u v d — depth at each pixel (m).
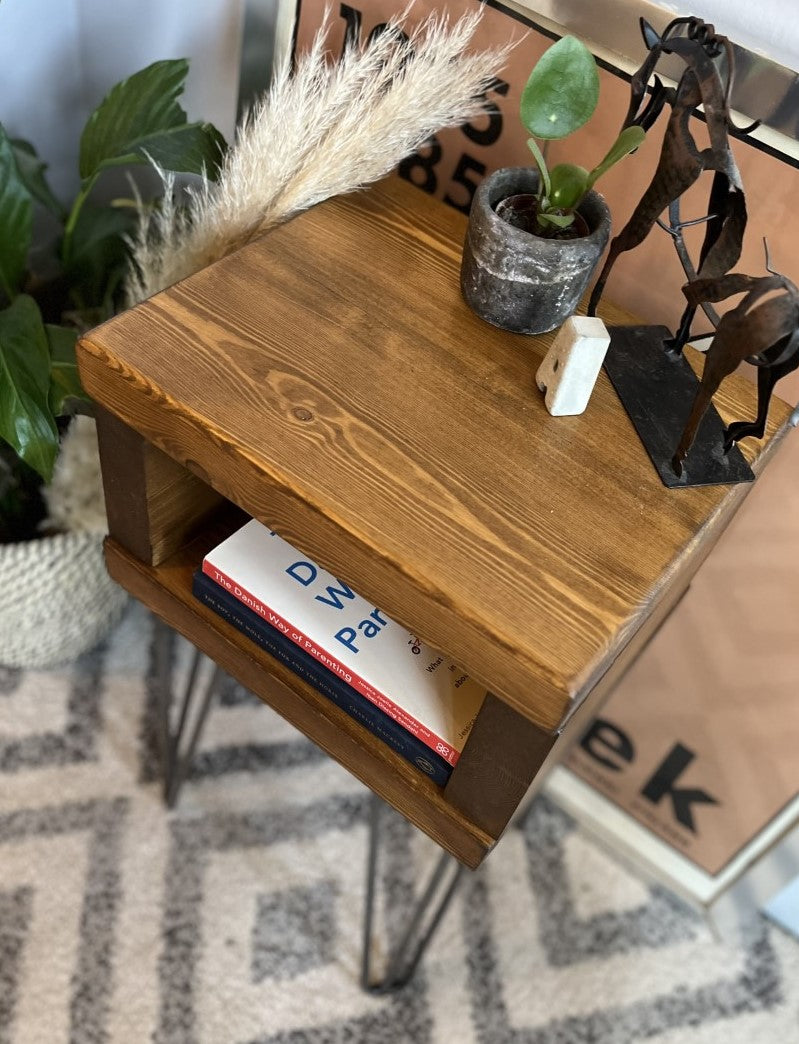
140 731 1.20
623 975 1.10
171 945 1.05
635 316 0.78
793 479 0.83
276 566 0.75
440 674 0.71
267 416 0.63
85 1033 0.98
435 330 0.71
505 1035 1.04
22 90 1.10
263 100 0.89
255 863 1.12
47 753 1.16
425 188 0.91
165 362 0.65
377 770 0.73
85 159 0.95
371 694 0.71
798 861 1.06
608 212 0.69
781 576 0.90
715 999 1.10
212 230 0.83
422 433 0.65
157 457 0.72
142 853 1.11
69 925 1.05
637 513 0.63
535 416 0.67
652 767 1.13
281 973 1.05
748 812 1.08
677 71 0.70
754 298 0.56
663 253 0.80
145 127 0.92
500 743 0.62
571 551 0.60
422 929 1.10
